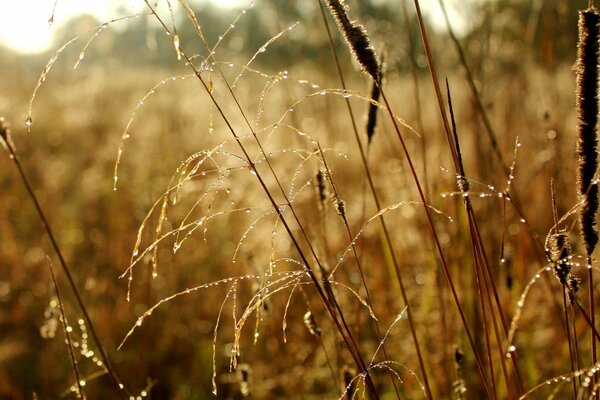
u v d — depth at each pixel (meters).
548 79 2.56
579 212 1.08
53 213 3.95
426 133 3.22
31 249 3.56
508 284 1.91
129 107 5.79
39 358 2.81
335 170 3.19
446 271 1.29
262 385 2.48
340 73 1.58
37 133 5.43
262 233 2.88
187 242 3.20
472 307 2.06
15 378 2.71
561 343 2.08
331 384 2.44
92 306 2.94
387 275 2.57
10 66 6.71
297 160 3.29
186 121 4.05
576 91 1.06
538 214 2.52
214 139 3.53
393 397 2.27
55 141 5.40
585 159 1.06
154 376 2.65
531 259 2.27
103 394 2.59
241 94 3.76
